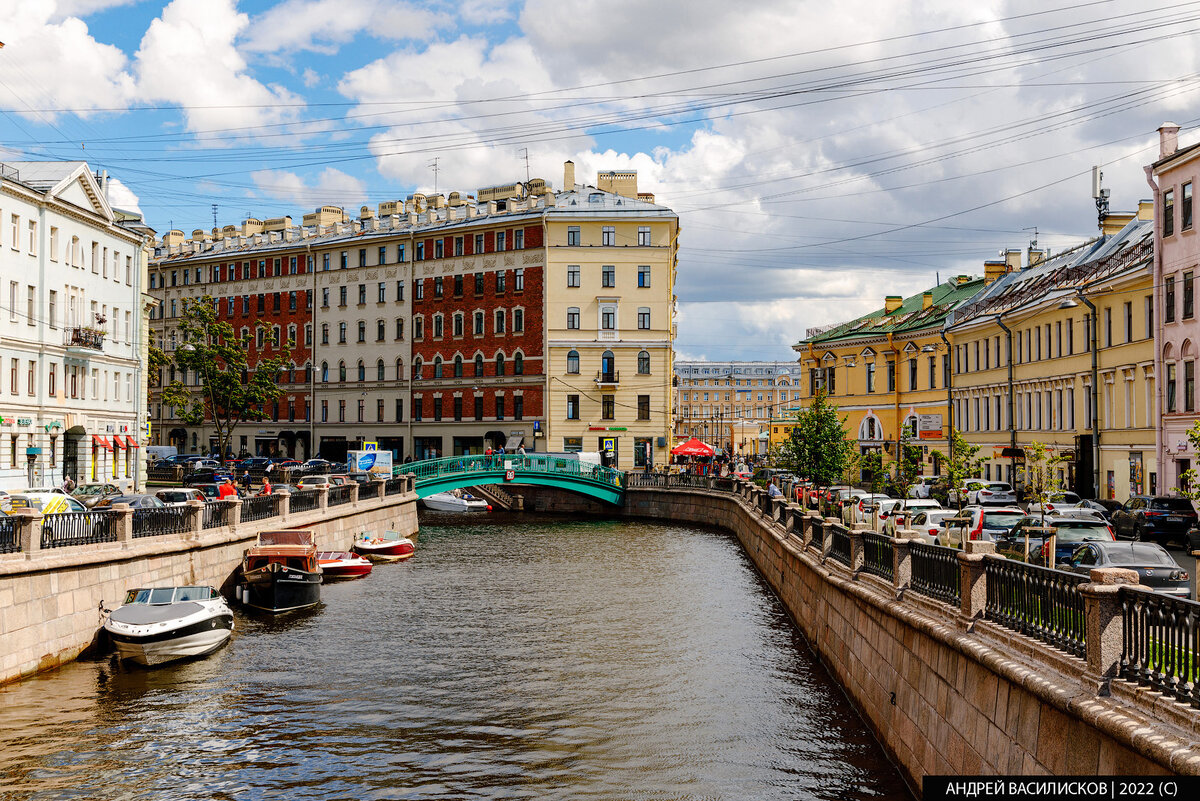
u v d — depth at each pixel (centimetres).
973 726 1109
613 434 6794
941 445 5912
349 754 1611
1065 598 959
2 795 1430
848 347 6862
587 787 1464
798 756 1567
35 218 4425
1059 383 4512
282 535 3083
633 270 6819
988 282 6250
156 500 3244
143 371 5531
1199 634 742
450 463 5572
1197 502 2886
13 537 1936
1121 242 4631
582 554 4241
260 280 8281
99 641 2191
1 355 4166
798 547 2631
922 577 1426
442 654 2305
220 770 1536
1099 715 813
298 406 8012
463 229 7169
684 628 2603
